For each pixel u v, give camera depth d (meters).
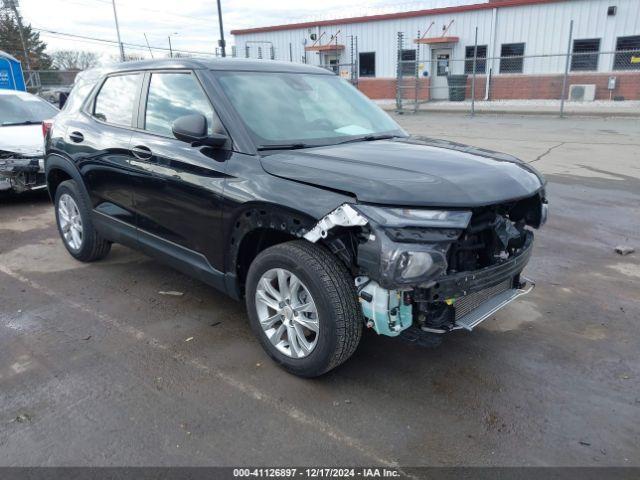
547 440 2.76
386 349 3.65
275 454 2.66
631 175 9.31
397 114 22.14
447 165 3.20
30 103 9.12
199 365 3.45
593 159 10.82
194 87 3.81
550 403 3.07
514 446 2.72
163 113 4.01
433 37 25.00
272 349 3.36
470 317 3.12
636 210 7.16
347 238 2.92
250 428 2.85
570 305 4.36
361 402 3.07
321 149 3.52
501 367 3.44
